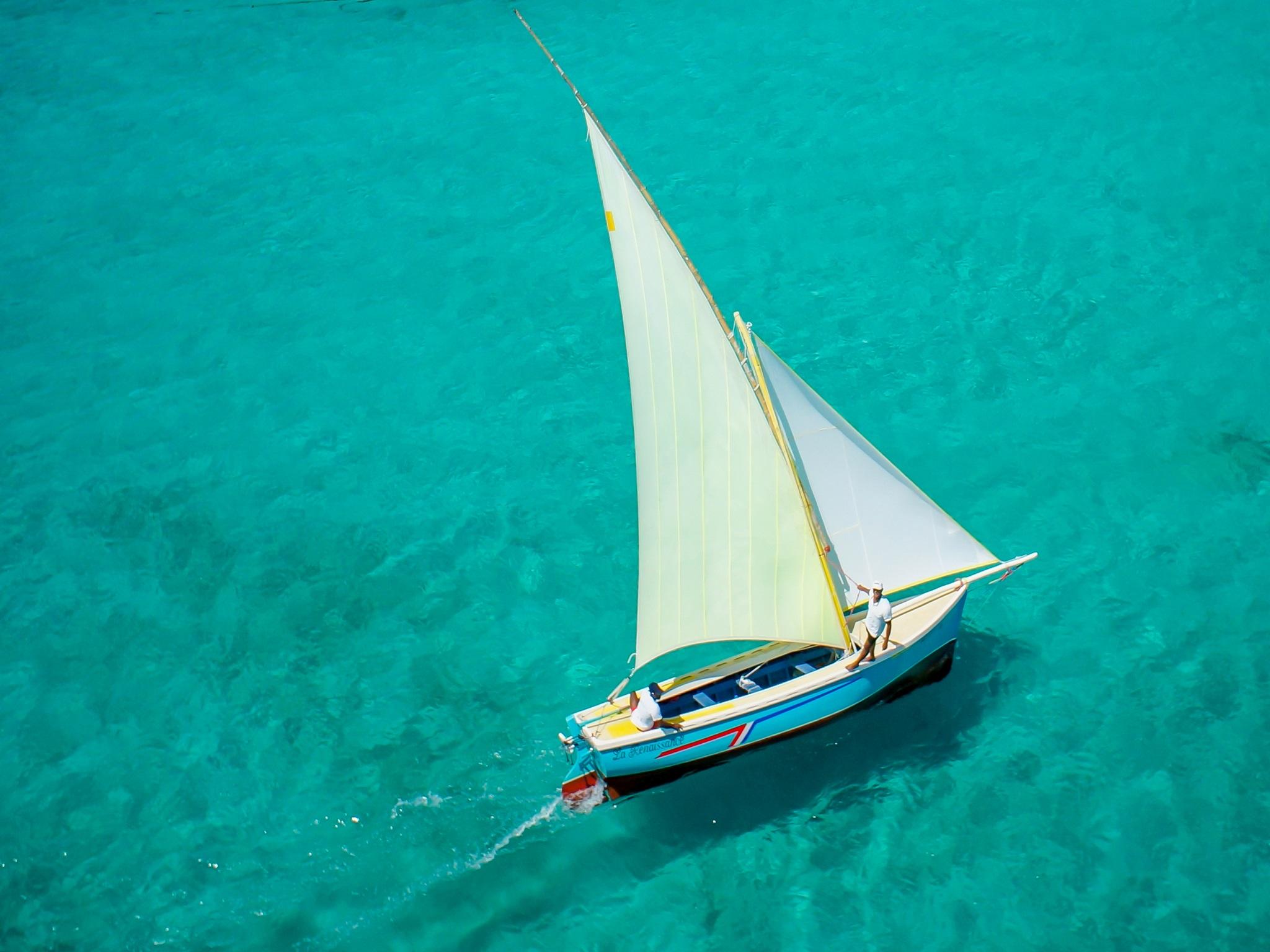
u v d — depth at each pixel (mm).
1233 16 32875
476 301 26781
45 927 15406
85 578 20969
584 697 18328
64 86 35875
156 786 17281
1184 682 17375
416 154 31312
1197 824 15461
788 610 16312
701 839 15945
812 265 26391
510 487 22344
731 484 15273
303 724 18109
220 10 39875
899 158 29125
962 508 20688
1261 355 23000
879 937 14617
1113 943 14273
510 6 38188
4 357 26078
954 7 34938
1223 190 27000
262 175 31109
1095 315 24344
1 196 31000
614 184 13680
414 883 15719
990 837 15586
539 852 15984
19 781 17453
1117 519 20156
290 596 20375
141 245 29094
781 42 34312
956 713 17281
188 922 15383
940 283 25547
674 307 14211
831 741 16969
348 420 24109
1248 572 18938
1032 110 30172
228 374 25359
